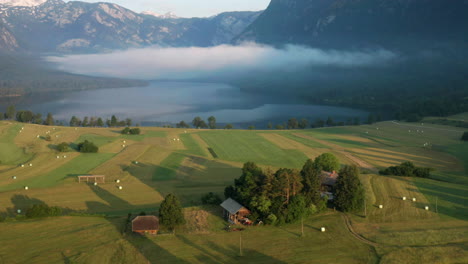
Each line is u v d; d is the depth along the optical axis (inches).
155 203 4018.2
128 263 2591.0
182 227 3149.6
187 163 5871.1
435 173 5374.0
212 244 2854.3
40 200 4069.9
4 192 4315.9
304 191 3442.4
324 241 2893.7
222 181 4916.3
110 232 3058.6
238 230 3090.6
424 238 2898.6
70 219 3368.6
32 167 5452.8
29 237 2977.4
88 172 5251.0
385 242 2856.8
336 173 4379.9
